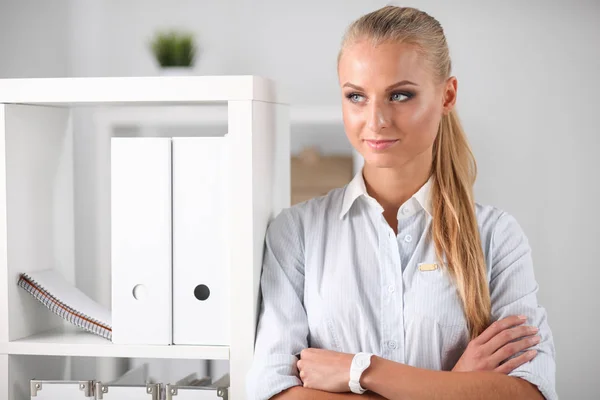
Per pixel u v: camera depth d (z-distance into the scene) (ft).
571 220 7.68
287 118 5.61
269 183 5.04
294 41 7.70
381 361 4.40
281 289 4.78
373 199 4.76
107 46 7.77
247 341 4.62
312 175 7.25
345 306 4.68
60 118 5.43
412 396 4.31
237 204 4.58
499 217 4.89
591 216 7.66
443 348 4.64
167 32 7.72
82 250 6.72
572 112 7.63
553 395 4.47
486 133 7.70
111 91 4.64
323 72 7.69
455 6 7.65
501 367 4.43
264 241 4.93
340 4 7.66
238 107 4.55
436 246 4.67
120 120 6.69
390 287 4.67
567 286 7.70
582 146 7.64
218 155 4.62
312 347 4.82
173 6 7.74
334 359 4.43
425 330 4.61
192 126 6.71
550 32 7.61
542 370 4.43
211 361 6.80
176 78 4.59
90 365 6.57
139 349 4.68
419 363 4.65
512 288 4.72
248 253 4.58
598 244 7.66
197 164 4.64
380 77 4.41
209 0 7.72
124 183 4.66
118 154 4.66
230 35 7.73
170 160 4.66
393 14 4.49
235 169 4.56
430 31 4.53
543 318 4.72
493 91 7.67
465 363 4.48
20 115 4.91
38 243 5.17
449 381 4.31
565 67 7.61
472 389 4.29
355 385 4.36
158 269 4.66
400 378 4.33
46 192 5.26
